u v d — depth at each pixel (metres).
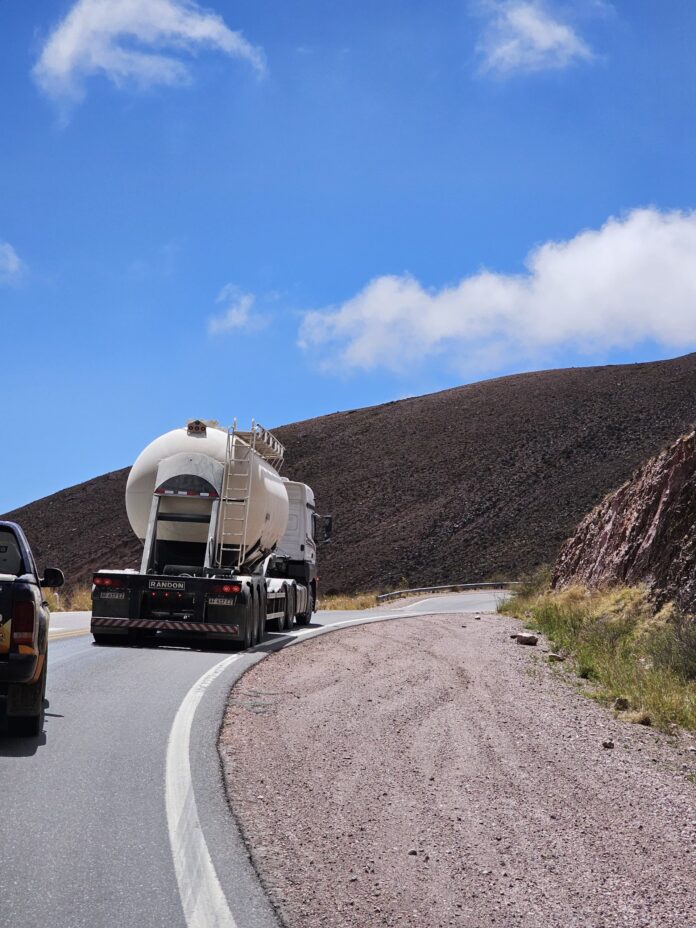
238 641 17.67
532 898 5.36
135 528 19.44
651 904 5.35
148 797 6.80
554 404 104.81
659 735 10.50
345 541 83.38
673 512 20.16
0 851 5.55
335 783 7.63
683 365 109.00
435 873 5.67
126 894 5.04
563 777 8.17
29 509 106.38
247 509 18.80
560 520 76.56
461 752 8.92
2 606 8.24
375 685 13.00
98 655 15.27
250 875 5.39
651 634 17.12
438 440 102.56
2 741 8.44
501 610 31.77
